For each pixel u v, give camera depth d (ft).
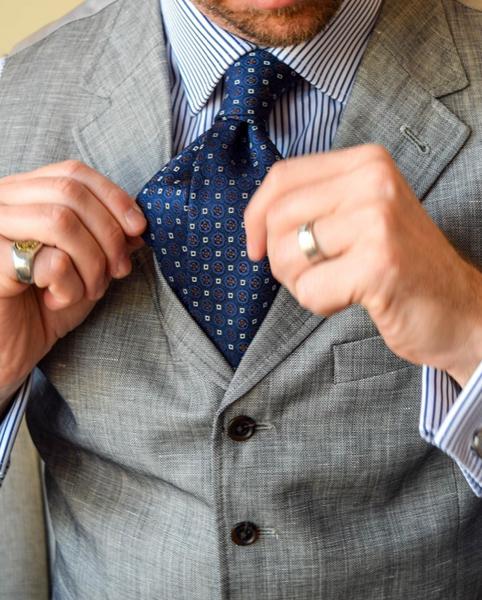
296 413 2.36
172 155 2.46
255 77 2.38
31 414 2.68
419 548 2.43
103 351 2.43
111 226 2.25
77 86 2.57
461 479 2.44
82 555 2.63
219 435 2.36
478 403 2.09
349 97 2.40
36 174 2.28
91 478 2.58
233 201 2.27
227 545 2.39
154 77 2.49
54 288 2.25
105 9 2.70
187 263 2.31
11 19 3.18
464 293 2.04
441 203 2.34
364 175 1.94
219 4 2.29
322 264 1.97
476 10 2.55
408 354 2.09
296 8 2.26
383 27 2.44
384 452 2.37
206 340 2.35
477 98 2.39
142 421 2.41
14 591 2.84
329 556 2.40
